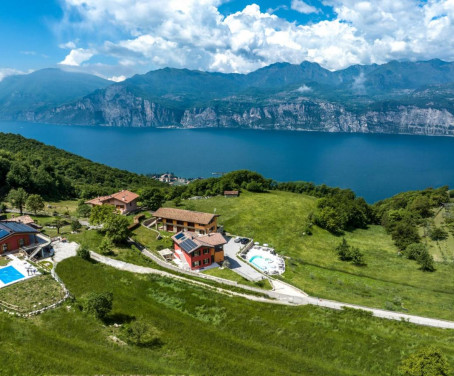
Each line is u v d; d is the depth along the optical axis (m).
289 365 45.12
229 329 52.12
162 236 92.25
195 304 57.62
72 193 146.62
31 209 95.69
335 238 115.19
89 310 49.66
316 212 131.25
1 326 43.72
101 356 41.22
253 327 53.12
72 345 42.44
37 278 57.19
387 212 142.88
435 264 94.50
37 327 45.00
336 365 46.69
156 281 64.00
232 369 42.50
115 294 57.28
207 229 92.88
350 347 50.56
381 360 47.94
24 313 47.22
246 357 45.84
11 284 54.44
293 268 84.69
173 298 58.91
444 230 116.56
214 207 131.88
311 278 79.88
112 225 79.00
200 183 160.62
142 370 39.88
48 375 37.22
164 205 129.75
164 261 76.00
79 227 85.94
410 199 153.38
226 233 105.81
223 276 72.69
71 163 197.62
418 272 89.56
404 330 56.59
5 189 118.31
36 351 40.59
